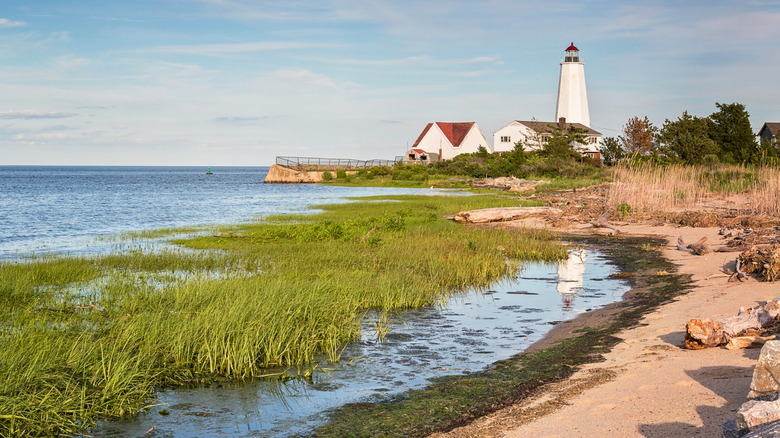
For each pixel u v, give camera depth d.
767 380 5.42
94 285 14.55
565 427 5.99
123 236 25.80
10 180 125.81
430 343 9.85
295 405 7.31
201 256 18.72
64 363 8.03
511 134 96.06
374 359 9.03
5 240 25.20
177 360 8.63
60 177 153.12
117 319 10.67
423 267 16.47
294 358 8.99
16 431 6.43
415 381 8.05
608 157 78.81
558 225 27.19
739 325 8.16
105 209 43.38
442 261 17.02
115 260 17.94
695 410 5.93
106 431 6.63
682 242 19.27
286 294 11.80
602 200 35.47
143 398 7.53
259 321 9.75
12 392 7.02
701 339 8.03
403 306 12.49
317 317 10.73
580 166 67.31
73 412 6.84
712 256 16.75
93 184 101.75
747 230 20.23
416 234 23.31
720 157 63.34
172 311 11.01
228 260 18.08
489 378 8.04
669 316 10.34
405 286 13.70
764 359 5.44
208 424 6.79
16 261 18.03
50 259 18.64
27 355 8.16
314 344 9.42
